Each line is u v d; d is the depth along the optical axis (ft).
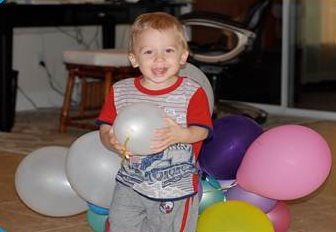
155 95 7.69
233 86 21.59
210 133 7.71
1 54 17.61
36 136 17.40
